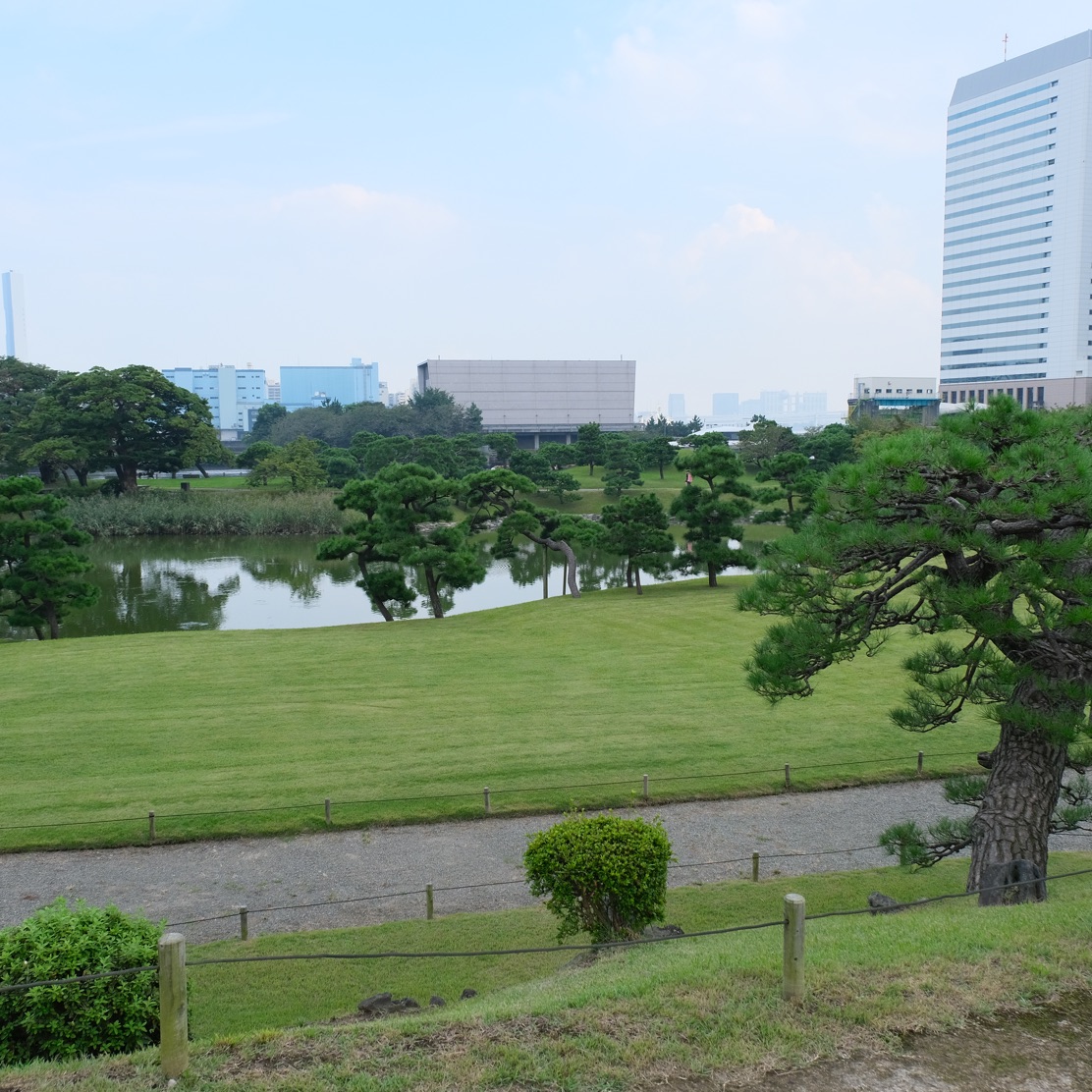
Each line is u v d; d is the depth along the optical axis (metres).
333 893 17.36
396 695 31.16
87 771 23.56
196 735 26.64
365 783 22.70
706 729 26.97
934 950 9.54
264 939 14.97
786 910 8.42
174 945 7.36
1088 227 153.25
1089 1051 7.66
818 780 23.02
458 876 18.06
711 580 57.06
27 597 48.41
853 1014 8.16
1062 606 13.12
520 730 27.03
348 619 56.28
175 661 36.75
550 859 12.27
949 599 12.55
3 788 22.36
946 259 175.88
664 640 40.19
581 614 47.41
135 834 19.75
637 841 12.26
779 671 14.05
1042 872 13.46
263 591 65.75
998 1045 7.76
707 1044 7.77
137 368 101.69
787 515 58.69
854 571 13.59
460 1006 9.74
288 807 21.12
